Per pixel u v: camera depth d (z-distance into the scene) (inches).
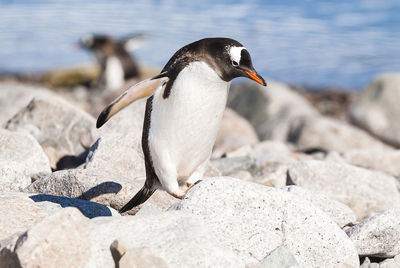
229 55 443.8
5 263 346.9
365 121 1386.6
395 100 1381.6
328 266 410.6
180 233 366.3
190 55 451.5
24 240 341.1
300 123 1268.5
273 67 2031.3
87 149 693.3
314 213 421.1
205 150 481.1
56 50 2306.8
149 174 494.0
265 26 2493.8
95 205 455.8
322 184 610.5
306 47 2224.4
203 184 417.7
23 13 2824.8
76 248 350.3
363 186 612.1
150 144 476.1
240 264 358.9
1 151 572.7
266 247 401.4
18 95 1056.8
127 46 2047.2
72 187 499.5
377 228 446.6
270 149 916.6
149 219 378.0
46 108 727.7
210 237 366.3
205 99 452.4
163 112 459.5
